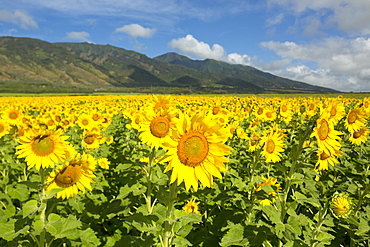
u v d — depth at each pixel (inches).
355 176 286.4
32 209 127.4
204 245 195.0
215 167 121.5
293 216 148.7
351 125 247.4
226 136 120.4
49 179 157.4
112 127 671.1
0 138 335.0
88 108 866.8
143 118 202.8
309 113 545.3
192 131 122.6
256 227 161.0
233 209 216.1
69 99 1948.8
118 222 228.5
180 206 244.5
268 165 288.2
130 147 438.3
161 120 193.2
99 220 235.6
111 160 405.7
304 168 170.7
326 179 264.8
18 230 133.3
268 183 209.2
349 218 157.3
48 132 146.6
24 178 286.4
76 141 424.8
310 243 148.6
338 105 162.9
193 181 120.9
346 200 160.2
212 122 121.0
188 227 147.2
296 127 497.4
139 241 155.3
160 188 136.3
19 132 400.2
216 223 206.4
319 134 150.8
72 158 160.2
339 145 155.3
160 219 153.6
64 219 139.2
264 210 155.5
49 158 146.9
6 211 225.5
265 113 508.1
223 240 152.3
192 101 1219.2
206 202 239.6
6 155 312.2
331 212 173.3
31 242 156.7
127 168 197.0
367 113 238.2
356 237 174.6
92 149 358.0
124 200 204.2
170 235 143.9
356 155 356.2
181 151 121.0
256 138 324.5
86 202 233.9
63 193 159.9
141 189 187.8
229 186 246.2
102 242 206.5
